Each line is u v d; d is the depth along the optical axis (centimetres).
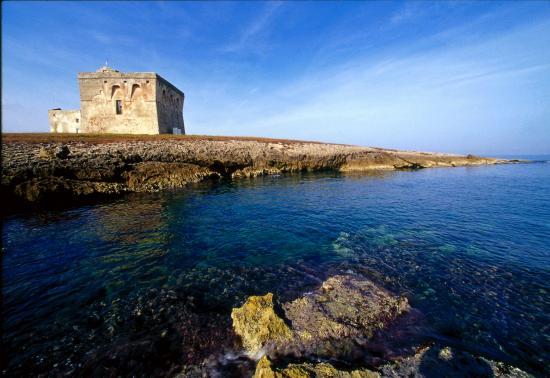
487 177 3456
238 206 1677
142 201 1784
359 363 494
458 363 495
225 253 988
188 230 1222
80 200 1756
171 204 1703
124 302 683
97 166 2058
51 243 1051
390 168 4634
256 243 1085
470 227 1308
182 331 580
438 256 973
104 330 584
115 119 4144
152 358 512
